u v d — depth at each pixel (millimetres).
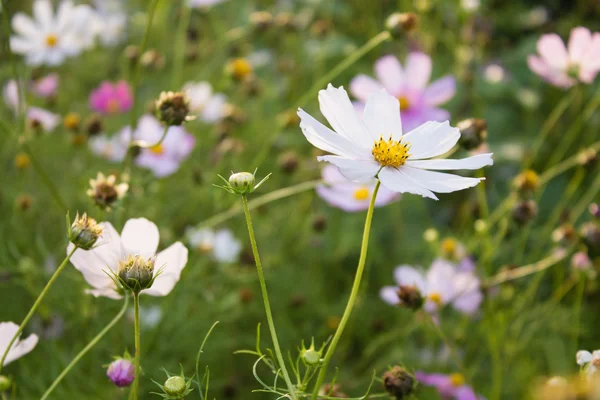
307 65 1373
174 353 890
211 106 1078
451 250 883
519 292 981
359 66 1384
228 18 1528
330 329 966
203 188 1011
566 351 904
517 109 1327
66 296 856
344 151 633
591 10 1438
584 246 808
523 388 875
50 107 1141
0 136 1106
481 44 1309
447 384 843
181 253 661
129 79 1264
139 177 966
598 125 1251
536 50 1355
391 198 882
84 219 628
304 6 1514
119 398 819
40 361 849
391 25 836
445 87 937
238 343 942
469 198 1123
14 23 1018
